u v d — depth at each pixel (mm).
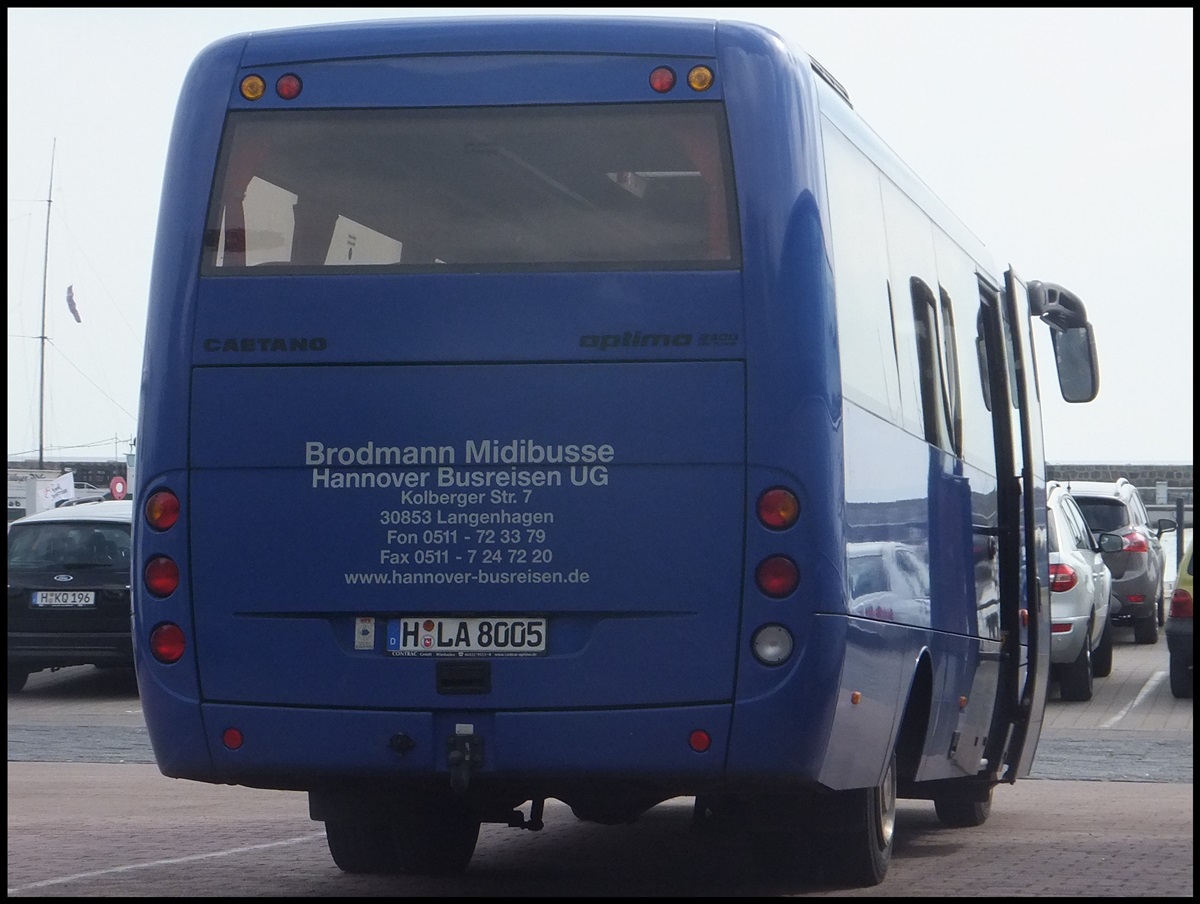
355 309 10922
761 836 12633
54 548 32625
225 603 11000
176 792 21172
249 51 11391
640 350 10711
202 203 11250
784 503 10586
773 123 10898
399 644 10828
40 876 13680
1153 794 21016
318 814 13086
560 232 10875
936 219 15102
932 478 13773
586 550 10672
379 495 10844
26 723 29688
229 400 11031
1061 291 18656
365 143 11141
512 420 10750
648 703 10641
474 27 11172
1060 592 30828
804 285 10742
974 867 14102
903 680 12492
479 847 15773
